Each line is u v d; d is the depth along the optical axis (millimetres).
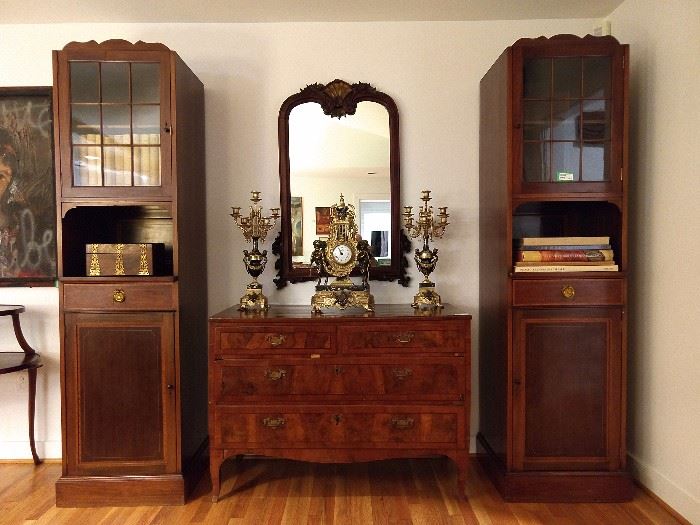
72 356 2283
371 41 2750
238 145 2748
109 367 2289
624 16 2541
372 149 2738
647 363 2367
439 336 2266
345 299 2391
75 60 2254
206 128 2740
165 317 2283
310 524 2100
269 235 2760
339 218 2520
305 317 2262
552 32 2736
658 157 2270
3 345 2748
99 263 2326
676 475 2158
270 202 2752
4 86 2705
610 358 2271
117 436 2297
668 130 2195
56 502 2268
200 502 2297
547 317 2275
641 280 2410
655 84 2287
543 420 2287
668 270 2207
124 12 2605
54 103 2260
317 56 2748
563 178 2287
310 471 2615
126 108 2285
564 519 2133
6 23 2699
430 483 2473
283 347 2260
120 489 2273
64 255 2283
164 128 2254
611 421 2275
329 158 2738
